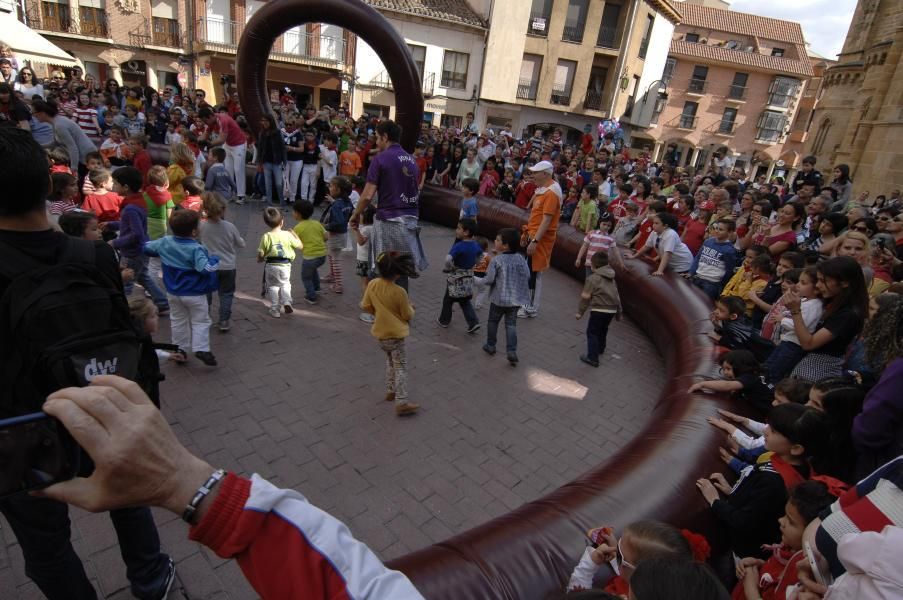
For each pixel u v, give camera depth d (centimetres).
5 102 746
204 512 74
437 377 489
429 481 351
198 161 994
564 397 486
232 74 2620
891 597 108
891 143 1405
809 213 735
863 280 336
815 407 271
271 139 1000
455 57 2616
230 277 504
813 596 169
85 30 2453
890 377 216
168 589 241
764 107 3662
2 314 143
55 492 75
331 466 353
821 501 197
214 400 408
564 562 211
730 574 258
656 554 168
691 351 471
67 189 488
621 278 713
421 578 189
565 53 2642
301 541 77
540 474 373
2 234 150
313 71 2620
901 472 134
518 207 1029
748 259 552
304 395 430
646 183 891
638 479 265
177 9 2503
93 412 72
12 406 148
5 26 1349
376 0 2433
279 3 882
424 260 576
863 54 1811
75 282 150
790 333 377
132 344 158
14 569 254
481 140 1359
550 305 741
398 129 539
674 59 3594
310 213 595
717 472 283
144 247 420
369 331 559
